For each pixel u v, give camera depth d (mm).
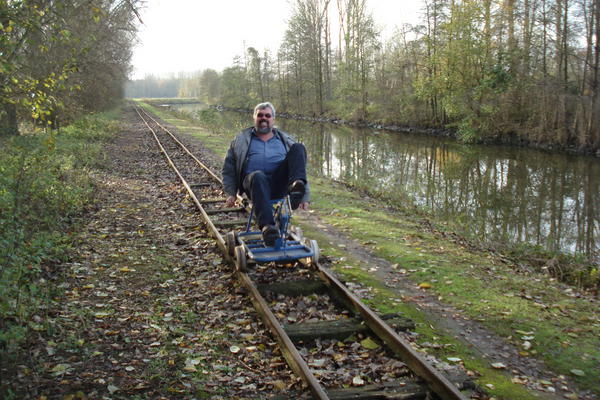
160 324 4555
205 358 3969
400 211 11055
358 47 50812
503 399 3543
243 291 5312
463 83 32438
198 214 8820
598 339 4562
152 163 16031
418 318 4898
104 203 9508
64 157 12375
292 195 5164
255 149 5652
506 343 4465
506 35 31141
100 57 19844
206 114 40125
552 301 5547
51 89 7215
